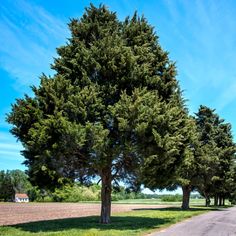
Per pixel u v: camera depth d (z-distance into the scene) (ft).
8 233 58.75
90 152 69.67
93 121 70.79
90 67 76.28
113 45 77.41
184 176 150.82
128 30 84.79
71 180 79.30
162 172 79.51
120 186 87.35
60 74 75.61
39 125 66.44
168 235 57.31
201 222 86.33
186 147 82.74
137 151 70.64
